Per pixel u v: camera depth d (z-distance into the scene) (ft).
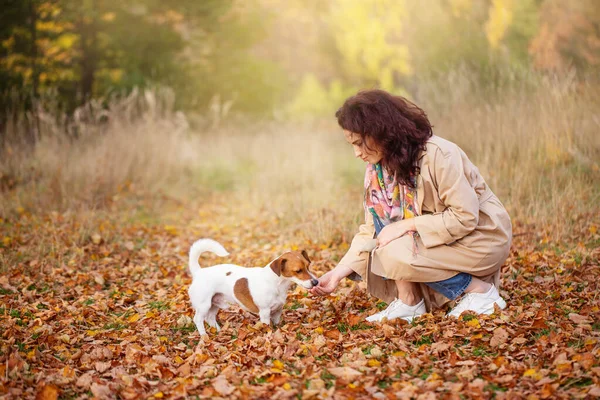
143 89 47.83
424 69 41.98
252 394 10.11
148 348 12.62
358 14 64.85
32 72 44.75
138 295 17.02
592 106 24.91
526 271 16.20
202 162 38.14
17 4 42.96
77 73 50.60
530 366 10.35
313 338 12.57
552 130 23.52
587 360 10.05
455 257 12.44
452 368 10.64
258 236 23.72
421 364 10.81
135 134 33.96
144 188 30.81
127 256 21.20
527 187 22.25
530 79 26.63
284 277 13.20
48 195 27.61
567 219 19.40
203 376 11.08
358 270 13.41
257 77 60.08
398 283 13.21
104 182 29.48
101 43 51.67
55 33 46.73
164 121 35.99
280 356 11.75
